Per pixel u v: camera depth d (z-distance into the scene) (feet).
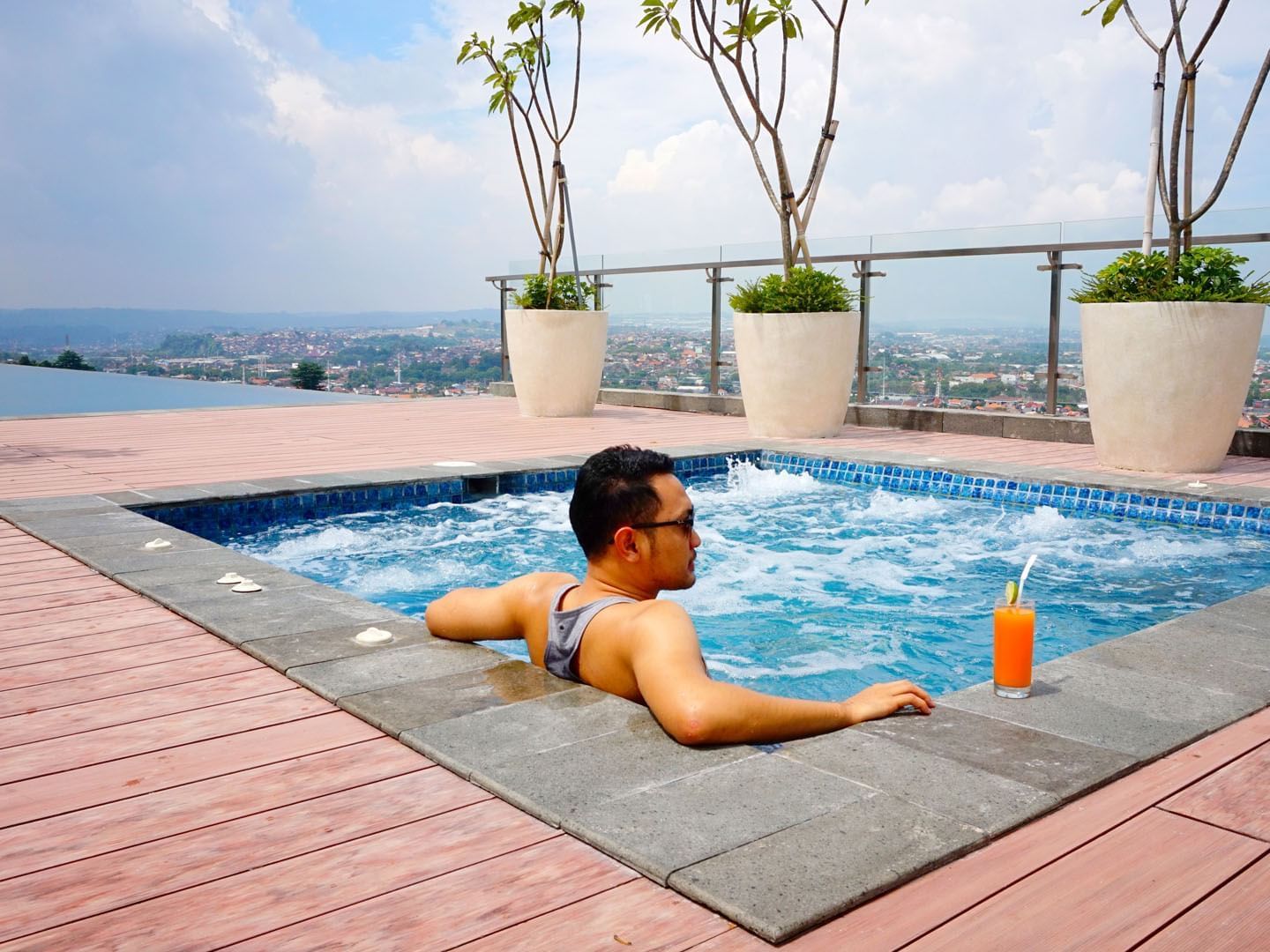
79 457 18.83
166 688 6.58
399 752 5.45
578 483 6.27
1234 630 7.70
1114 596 11.02
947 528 14.56
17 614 8.41
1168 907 3.82
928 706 5.93
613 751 5.27
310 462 18.17
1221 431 16.61
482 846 4.35
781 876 3.95
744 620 10.45
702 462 18.88
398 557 13.10
